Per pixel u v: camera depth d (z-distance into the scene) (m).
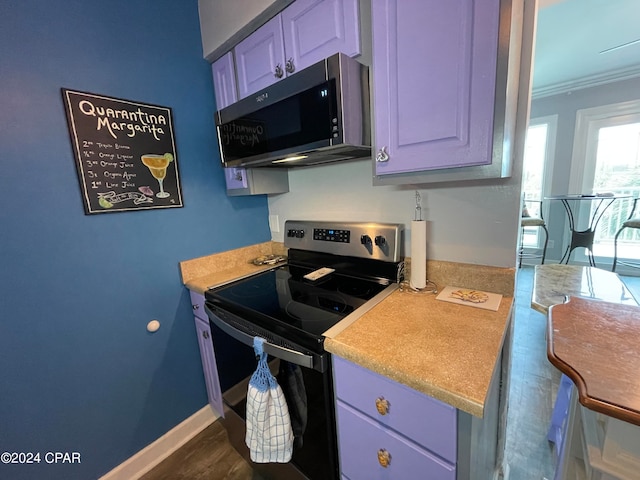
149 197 1.37
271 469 1.25
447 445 0.67
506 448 1.37
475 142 0.77
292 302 1.14
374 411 0.80
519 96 0.91
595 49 2.74
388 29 0.86
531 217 3.79
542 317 2.69
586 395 0.50
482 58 0.72
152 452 1.46
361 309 1.02
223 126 1.35
